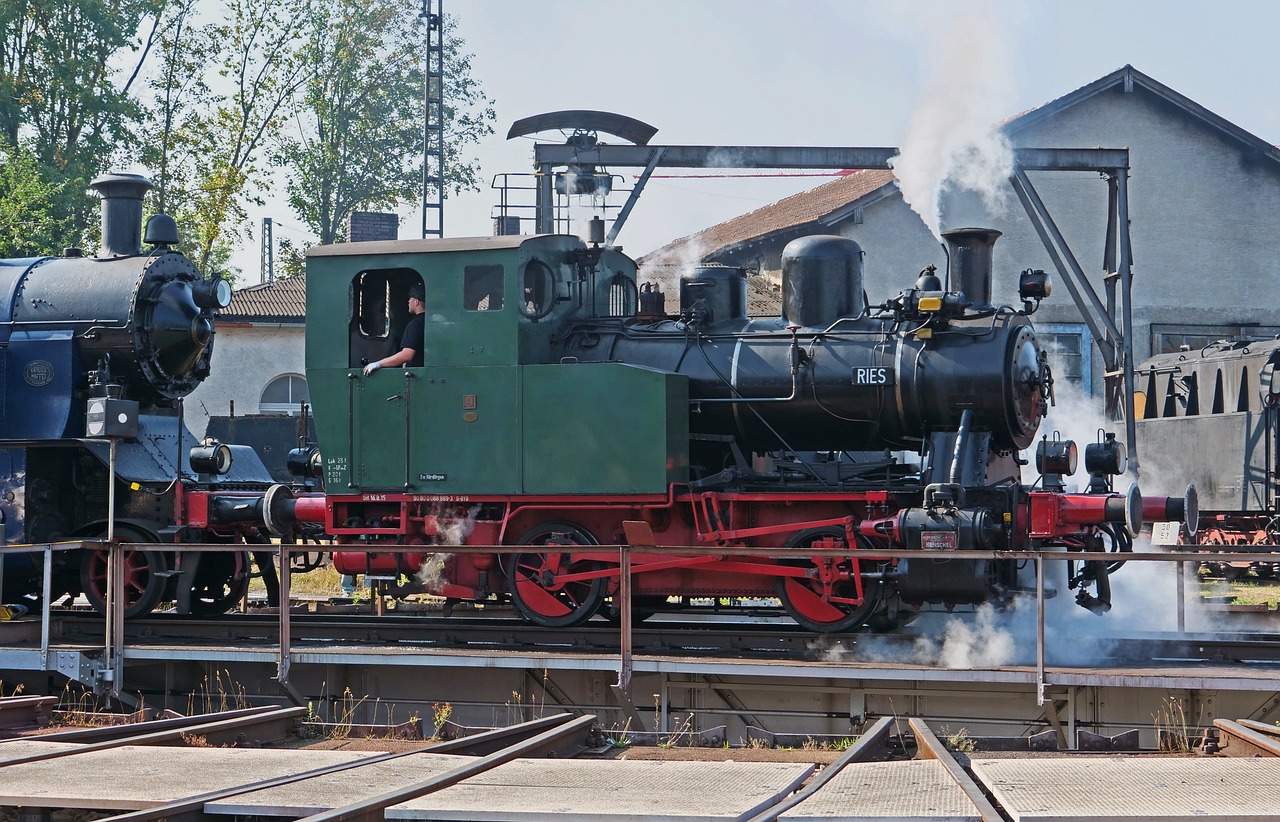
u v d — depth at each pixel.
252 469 14.54
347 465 11.84
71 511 13.16
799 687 10.16
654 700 10.42
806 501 11.13
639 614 12.70
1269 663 9.88
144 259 13.23
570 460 11.26
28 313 13.17
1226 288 32.56
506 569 11.66
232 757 7.60
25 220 37.47
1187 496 11.23
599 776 6.89
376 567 11.77
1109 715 9.55
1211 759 7.23
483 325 11.52
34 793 6.39
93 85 42.06
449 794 6.33
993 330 11.18
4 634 11.40
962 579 10.09
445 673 10.89
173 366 13.41
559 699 10.70
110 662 10.66
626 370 11.18
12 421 12.95
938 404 11.14
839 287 11.88
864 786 6.50
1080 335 31.22
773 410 11.66
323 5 47.94
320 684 11.10
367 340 12.16
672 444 11.22
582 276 12.81
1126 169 22.66
